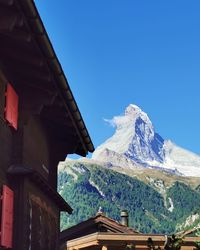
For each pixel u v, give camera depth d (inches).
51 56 402.0
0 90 432.5
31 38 374.9
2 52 431.2
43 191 550.6
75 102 520.1
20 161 474.9
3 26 350.0
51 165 661.9
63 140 674.2
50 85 464.8
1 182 434.9
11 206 446.0
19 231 453.4
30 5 331.0
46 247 579.2
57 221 665.6
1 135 437.4
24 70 453.4
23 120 482.6
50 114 577.6
